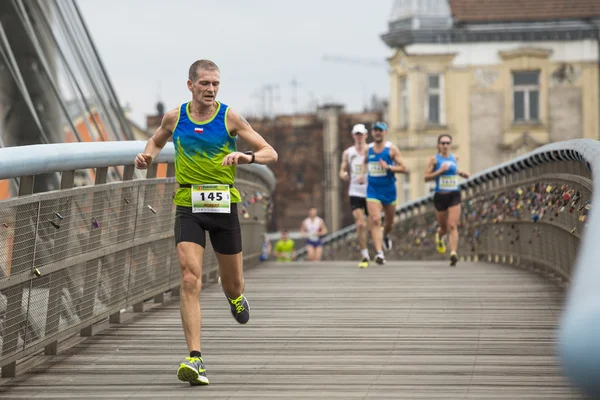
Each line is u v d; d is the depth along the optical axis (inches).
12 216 542.0
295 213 6432.1
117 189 729.0
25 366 587.2
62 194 611.8
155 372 569.3
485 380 526.0
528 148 4052.7
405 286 1003.9
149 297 814.5
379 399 481.7
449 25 4077.3
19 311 555.2
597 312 181.3
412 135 4089.6
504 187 1440.7
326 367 571.8
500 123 4069.9
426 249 2169.0
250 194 1354.6
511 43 4052.7
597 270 194.5
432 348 629.0
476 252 1680.6
